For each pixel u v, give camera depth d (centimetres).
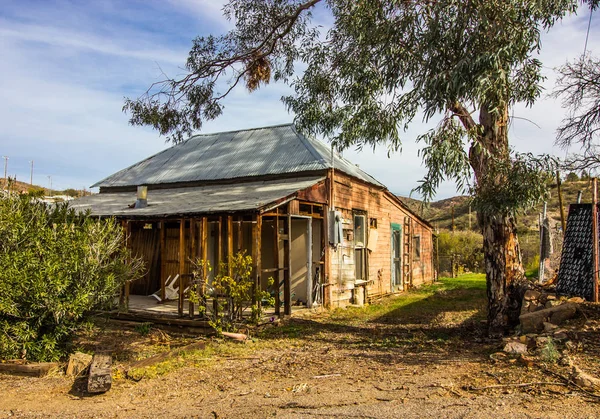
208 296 960
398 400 491
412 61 855
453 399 481
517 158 796
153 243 1440
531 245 2686
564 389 484
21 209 754
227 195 1249
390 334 955
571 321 743
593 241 813
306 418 455
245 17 1227
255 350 815
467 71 741
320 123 1136
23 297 689
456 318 1164
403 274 1905
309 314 1206
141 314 1066
